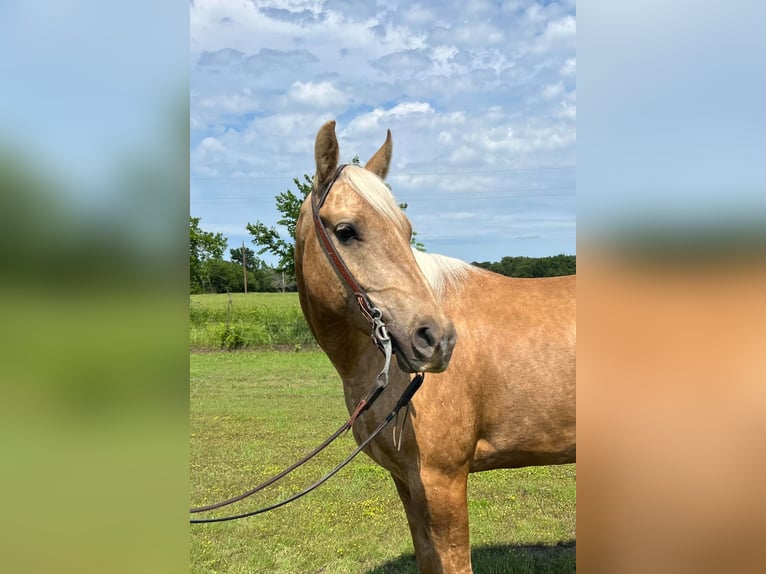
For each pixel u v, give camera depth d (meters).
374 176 2.45
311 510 4.72
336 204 2.36
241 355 14.31
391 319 2.22
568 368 2.72
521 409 2.74
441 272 2.89
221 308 18.97
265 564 3.78
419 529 2.81
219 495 5.11
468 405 2.67
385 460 2.70
